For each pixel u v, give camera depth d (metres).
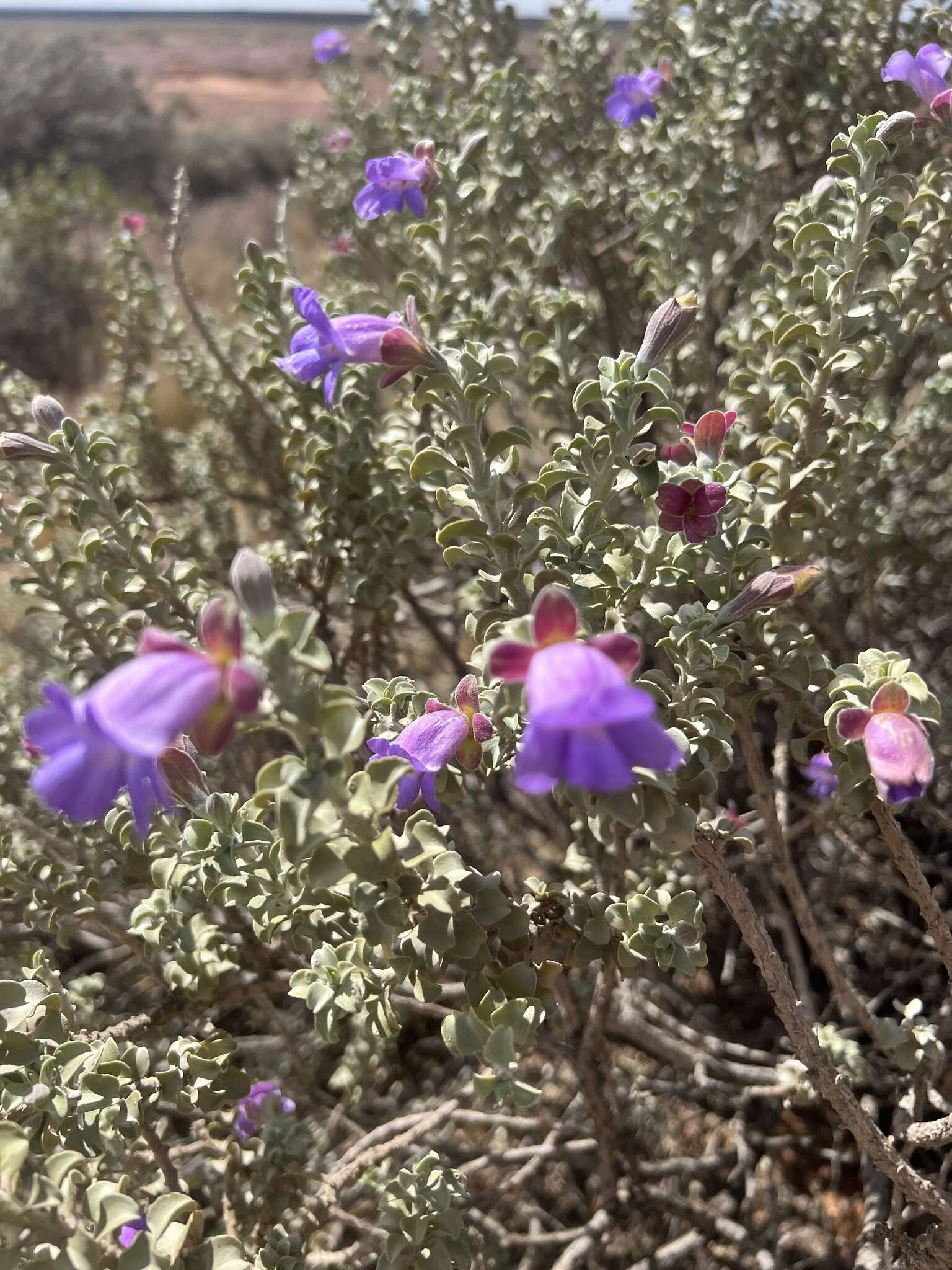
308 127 0.40
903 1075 0.20
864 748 0.12
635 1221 0.20
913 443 0.24
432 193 0.21
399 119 0.33
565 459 0.14
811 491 0.17
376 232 0.36
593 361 0.28
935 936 0.13
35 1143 0.12
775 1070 0.20
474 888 0.12
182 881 0.15
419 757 0.13
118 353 0.34
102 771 0.09
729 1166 0.22
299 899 0.14
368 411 0.23
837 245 0.16
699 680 0.13
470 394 0.13
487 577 0.14
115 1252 0.10
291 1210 0.16
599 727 0.09
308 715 0.08
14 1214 0.09
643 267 0.24
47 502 0.23
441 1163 0.18
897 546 0.25
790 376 0.18
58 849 0.20
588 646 0.09
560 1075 0.23
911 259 0.17
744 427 0.20
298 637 0.08
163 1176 0.14
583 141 0.32
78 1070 0.12
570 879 0.22
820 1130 0.22
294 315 0.22
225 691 0.09
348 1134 0.24
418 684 0.26
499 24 0.33
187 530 0.30
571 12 0.31
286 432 0.24
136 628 0.18
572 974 0.21
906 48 0.25
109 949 0.26
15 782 0.23
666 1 0.34
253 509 0.34
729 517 0.14
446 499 0.16
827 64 0.28
